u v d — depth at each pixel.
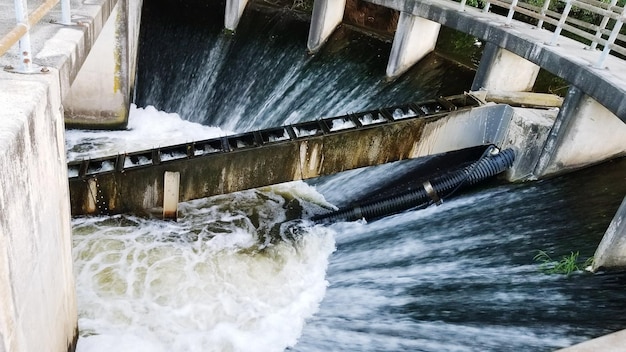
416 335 7.41
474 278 8.16
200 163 9.05
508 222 8.98
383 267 9.07
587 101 8.66
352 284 8.89
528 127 9.38
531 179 9.70
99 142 12.88
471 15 11.16
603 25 9.07
